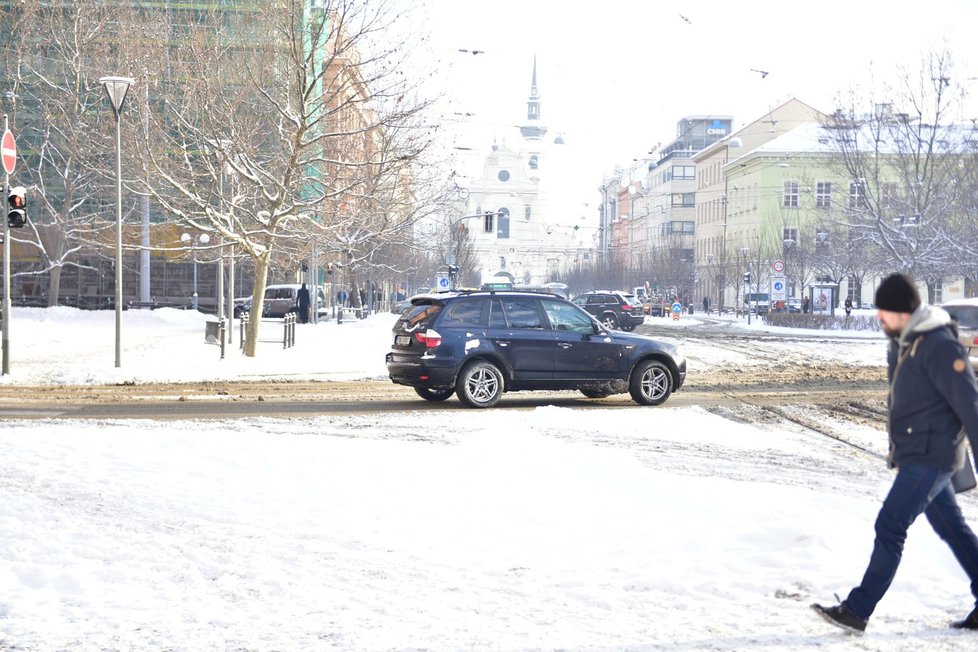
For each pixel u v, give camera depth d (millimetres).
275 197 28562
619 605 6602
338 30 27609
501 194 199250
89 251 54688
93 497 9828
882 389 22531
